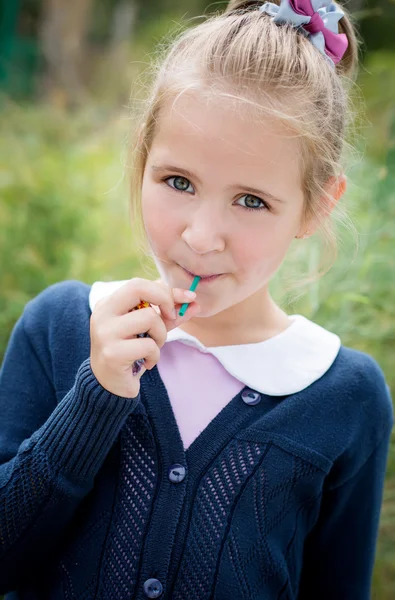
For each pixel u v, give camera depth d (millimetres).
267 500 1181
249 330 1312
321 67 1209
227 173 1062
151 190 1137
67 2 6645
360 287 1911
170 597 1126
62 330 1288
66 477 1107
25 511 1114
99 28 7566
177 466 1164
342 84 1381
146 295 1080
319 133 1172
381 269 1978
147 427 1182
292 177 1120
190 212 1098
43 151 4258
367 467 1339
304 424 1233
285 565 1202
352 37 1399
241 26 1189
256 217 1103
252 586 1148
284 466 1195
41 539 1154
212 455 1180
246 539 1154
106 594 1131
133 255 2908
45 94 6266
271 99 1093
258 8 1311
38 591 1229
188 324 1314
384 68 2984
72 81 6414
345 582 1385
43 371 1286
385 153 2123
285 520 1208
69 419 1101
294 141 1106
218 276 1127
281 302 1721
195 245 1072
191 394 1233
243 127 1056
